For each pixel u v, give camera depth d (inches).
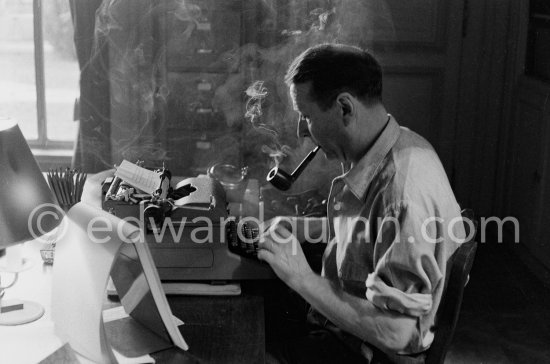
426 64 175.9
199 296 80.8
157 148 174.6
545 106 158.6
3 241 70.2
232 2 167.5
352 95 71.7
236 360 67.8
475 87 177.6
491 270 165.0
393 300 68.3
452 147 181.0
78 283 67.6
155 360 67.5
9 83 187.8
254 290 83.2
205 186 87.9
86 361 66.8
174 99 172.1
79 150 173.5
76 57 185.3
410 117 179.3
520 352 130.5
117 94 171.3
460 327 138.7
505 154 179.6
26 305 77.1
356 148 74.3
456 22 173.9
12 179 71.1
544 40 167.5
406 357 73.0
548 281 158.1
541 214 161.3
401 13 172.7
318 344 79.0
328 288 73.2
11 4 183.5
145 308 71.3
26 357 67.3
